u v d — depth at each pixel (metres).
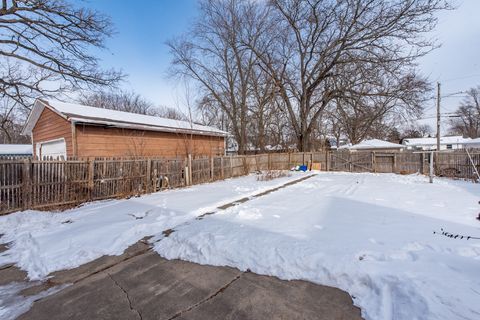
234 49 19.69
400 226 3.70
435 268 2.33
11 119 17.83
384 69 14.17
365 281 2.24
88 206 5.73
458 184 8.48
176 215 4.62
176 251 3.15
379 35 14.37
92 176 6.25
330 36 16.66
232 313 1.94
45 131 10.59
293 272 2.50
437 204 5.21
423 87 14.24
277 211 4.83
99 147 9.03
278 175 12.12
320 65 17.77
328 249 2.82
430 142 34.41
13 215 4.60
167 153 11.73
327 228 3.66
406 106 14.91
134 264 2.87
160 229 3.99
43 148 11.07
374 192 6.98
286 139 24.50
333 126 31.61
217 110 22.05
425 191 7.00
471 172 10.17
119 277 2.57
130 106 34.62
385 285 2.13
